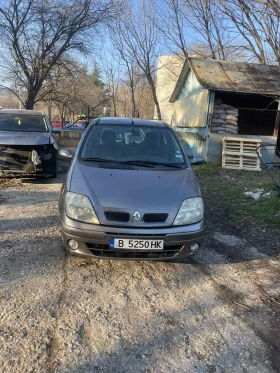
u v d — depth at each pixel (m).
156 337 2.40
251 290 3.14
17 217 4.88
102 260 3.56
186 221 3.12
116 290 3.00
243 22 17.56
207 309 2.79
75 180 3.33
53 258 3.54
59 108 26.84
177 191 3.28
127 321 2.57
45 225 4.56
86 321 2.53
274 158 11.01
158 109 22.72
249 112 12.93
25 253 3.63
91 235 2.97
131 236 2.95
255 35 17.39
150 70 22.59
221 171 9.62
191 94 13.63
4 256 3.53
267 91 10.41
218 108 10.95
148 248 2.99
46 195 6.30
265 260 3.81
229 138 10.36
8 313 2.55
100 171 3.50
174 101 17.03
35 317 2.53
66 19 15.29
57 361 2.11
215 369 2.13
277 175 9.45
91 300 2.81
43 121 8.59
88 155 3.91
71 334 2.37
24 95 17.92
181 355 2.23
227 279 3.33
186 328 2.53
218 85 10.47
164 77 25.81
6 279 3.06
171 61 24.30
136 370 2.08
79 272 3.28
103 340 2.34
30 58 15.72
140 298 2.90
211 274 3.42
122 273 3.33
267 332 2.53
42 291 2.90
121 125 4.44
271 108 12.66
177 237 3.04
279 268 3.61
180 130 15.21
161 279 3.26
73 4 15.16
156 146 4.19
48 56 16.05
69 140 12.30
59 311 2.63
